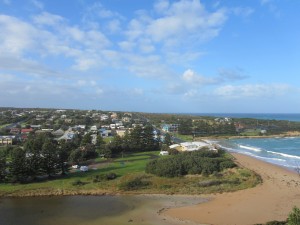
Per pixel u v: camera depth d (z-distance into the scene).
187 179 78.69
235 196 65.56
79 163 99.56
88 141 129.25
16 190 71.25
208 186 72.50
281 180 78.88
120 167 94.25
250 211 56.09
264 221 51.00
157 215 55.53
